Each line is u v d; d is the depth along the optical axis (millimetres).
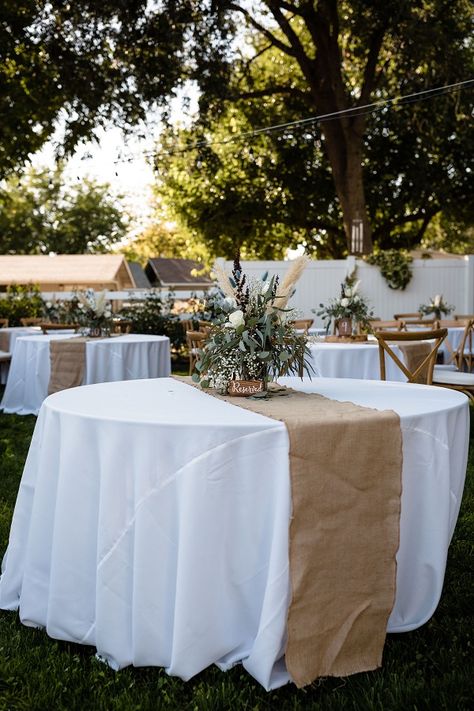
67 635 2709
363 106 16516
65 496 2654
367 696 2395
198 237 23156
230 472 2439
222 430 2422
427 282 15617
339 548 2463
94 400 3051
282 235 24359
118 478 2521
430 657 2656
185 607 2414
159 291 14984
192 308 14211
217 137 21375
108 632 2553
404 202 21906
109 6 13758
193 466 2422
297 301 15445
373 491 2510
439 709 2354
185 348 14398
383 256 15328
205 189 22047
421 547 2725
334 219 23266
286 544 2420
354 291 7273
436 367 7828
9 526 4047
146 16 14500
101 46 14656
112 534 2529
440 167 21562
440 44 15359
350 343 6922
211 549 2434
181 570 2418
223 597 2480
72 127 14711
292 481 2395
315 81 18016
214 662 2533
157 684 2477
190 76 15562
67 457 2654
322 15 17375
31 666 2625
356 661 2541
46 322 12406
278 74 21922
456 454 2938
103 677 2533
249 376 3146
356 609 2500
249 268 15203
